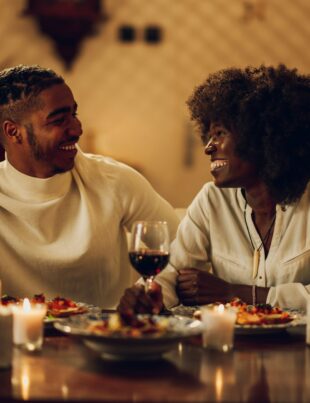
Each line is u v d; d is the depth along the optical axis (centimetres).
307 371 129
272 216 196
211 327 144
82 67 584
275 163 186
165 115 581
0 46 579
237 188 202
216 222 203
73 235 214
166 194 581
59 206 214
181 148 579
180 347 145
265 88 188
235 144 188
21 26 577
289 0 573
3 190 213
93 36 582
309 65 573
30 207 210
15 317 143
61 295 216
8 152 211
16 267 213
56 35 568
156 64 580
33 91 204
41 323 143
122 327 135
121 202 220
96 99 586
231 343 144
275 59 575
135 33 581
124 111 584
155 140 582
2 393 113
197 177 577
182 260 205
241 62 577
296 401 112
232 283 200
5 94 207
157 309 164
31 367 128
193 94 204
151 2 579
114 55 582
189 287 189
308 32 572
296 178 189
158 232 157
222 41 577
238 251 199
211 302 187
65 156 208
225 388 117
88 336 130
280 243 192
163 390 116
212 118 192
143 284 188
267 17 575
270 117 185
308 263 189
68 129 207
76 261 212
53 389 116
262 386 119
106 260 217
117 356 133
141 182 225
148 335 130
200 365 131
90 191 219
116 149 584
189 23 577
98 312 173
